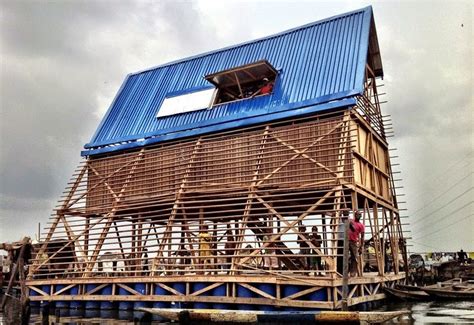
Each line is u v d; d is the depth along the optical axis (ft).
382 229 70.79
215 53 84.64
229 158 64.44
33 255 69.62
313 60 69.72
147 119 79.36
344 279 42.88
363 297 51.88
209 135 68.69
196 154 67.62
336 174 55.67
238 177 62.95
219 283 50.29
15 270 64.13
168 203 65.51
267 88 70.08
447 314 47.19
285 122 62.90
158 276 54.44
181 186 65.46
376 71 78.59
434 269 97.76
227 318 43.27
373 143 69.62
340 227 49.39
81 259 66.80
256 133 64.49
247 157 63.67
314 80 66.44
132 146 75.20
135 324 46.11
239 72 70.74
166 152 71.26
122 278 56.95
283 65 72.02
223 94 77.87
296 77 68.69
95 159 78.43
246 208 57.93
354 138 60.54
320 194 59.52
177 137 70.95
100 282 58.80
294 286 46.78
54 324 47.83
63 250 68.64
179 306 52.85
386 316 37.83
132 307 56.65
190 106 75.82
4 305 64.75
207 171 65.98
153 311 46.42
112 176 74.49
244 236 54.54
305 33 75.46
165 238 59.16
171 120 76.02
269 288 47.73
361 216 59.72
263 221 57.11
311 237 59.26
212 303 50.67
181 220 61.82
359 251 55.67
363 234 55.88
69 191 75.82
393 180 76.13
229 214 66.85
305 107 62.39
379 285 61.16
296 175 58.44
